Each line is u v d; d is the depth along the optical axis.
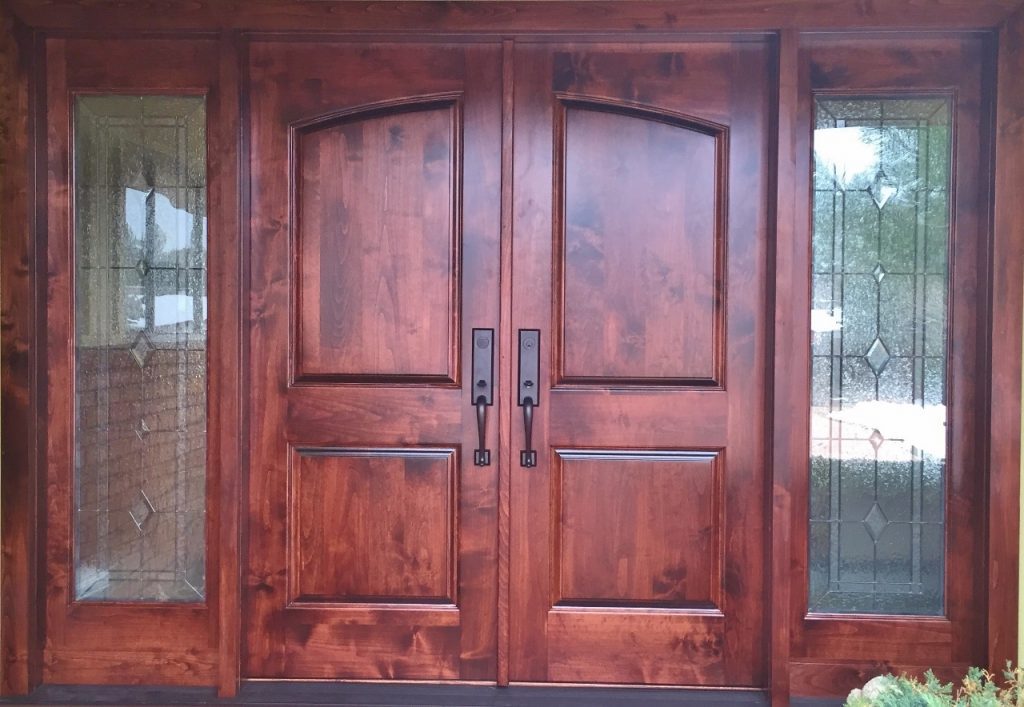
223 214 2.42
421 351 2.51
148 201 2.52
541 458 2.50
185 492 2.52
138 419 2.53
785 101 2.38
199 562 2.53
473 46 2.48
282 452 2.52
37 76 2.46
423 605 2.52
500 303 2.48
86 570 2.53
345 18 2.41
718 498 2.49
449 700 2.43
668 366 2.49
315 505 2.52
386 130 2.51
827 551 2.49
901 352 2.47
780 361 2.40
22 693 2.44
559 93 2.48
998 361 2.36
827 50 2.44
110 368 2.53
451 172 2.51
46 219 2.48
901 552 2.48
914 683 1.72
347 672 2.52
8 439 2.43
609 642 2.51
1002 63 2.34
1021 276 2.34
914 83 2.44
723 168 2.48
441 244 2.51
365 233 2.51
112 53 2.48
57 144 2.48
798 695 2.47
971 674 1.86
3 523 2.44
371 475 2.52
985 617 2.40
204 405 2.51
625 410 2.49
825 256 2.48
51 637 2.51
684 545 2.50
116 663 2.52
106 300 2.52
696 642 2.50
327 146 2.51
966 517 2.46
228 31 2.41
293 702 2.42
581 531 2.51
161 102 2.50
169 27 2.42
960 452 2.45
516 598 2.51
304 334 2.52
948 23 2.35
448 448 2.52
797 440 2.46
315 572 2.52
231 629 2.45
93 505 2.53
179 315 2.52
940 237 2.47
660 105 2.47
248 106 2.49
